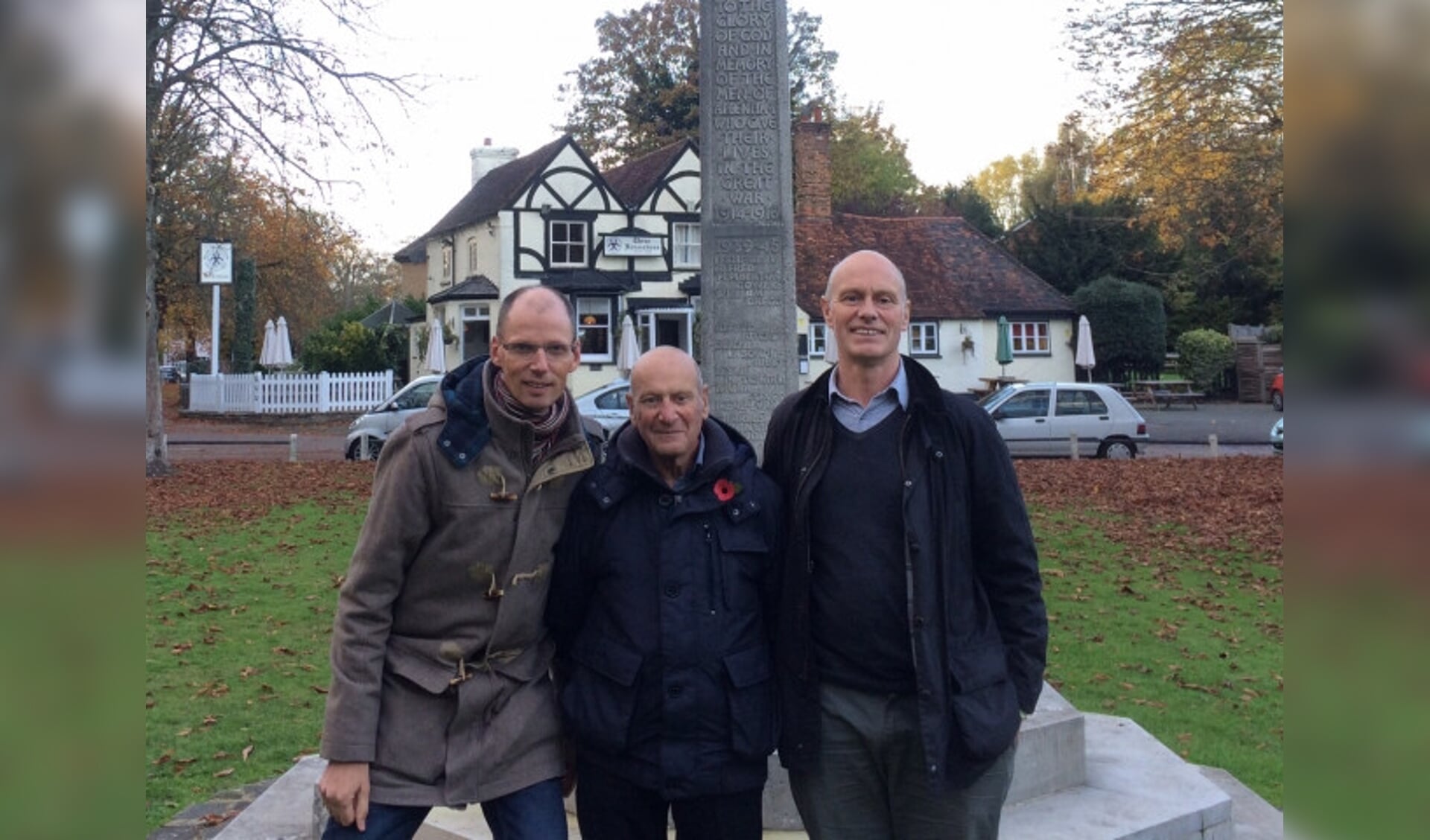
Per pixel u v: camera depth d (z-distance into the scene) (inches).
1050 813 165.2
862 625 113.0
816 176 1472.7
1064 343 1491.1
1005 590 116.4
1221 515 540.7
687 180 1433.3
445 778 109.2
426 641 111.5
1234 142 637.3
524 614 112.2
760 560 115.8
